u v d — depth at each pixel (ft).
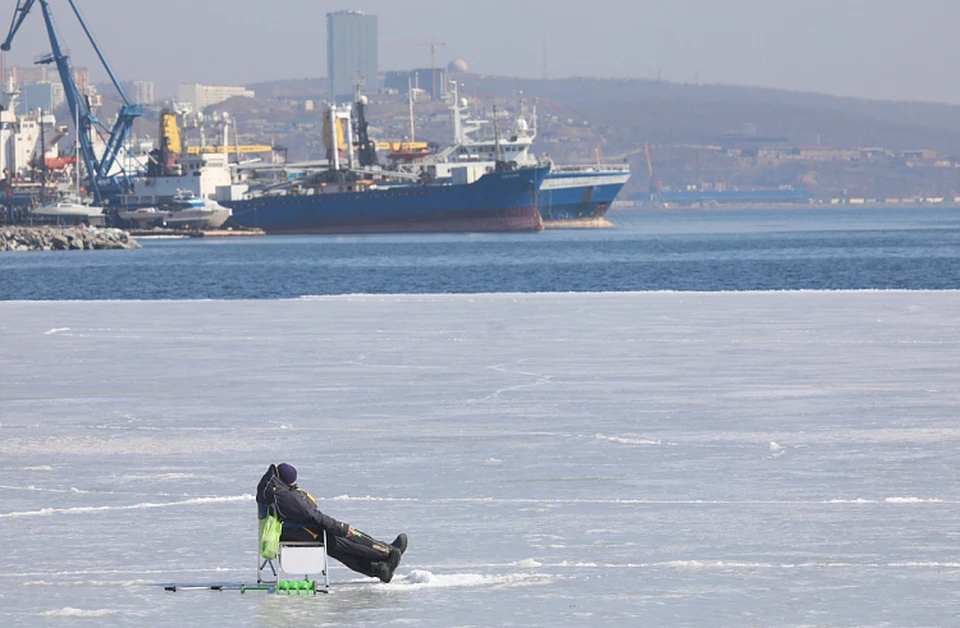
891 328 406.82
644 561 132.16
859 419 225.76
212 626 111.34
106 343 384.88
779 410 237.86
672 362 319.27
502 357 335.26
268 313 500.74
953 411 233.55
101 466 189.26
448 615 114.11
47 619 113.19
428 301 562.66
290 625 111.34
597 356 335.26
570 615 113.50
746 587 121.70
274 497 122.62
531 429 220.23
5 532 147.33
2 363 331.57
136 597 120.78
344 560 125.70
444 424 227.20
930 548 135.44
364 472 183.21
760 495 164.04
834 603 115.75
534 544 140.05
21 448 205.26
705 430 216.33
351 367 316.81
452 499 164.25
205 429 223.92
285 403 255.91
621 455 194.29
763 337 382.01
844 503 158.40
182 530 148.15
